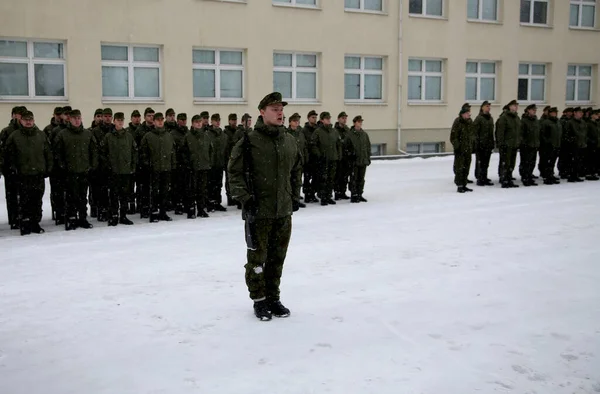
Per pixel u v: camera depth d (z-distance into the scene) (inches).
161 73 724.7
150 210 411.8
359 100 875.4
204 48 751.7
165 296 235.5
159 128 408.2
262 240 205.5
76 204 386.3
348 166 510.3
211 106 752.3
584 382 159.2
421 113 921.5
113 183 395.9
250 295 208.4
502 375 163.0
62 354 179.3
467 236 347.6
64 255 308.3
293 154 209.2
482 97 993.5
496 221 395.5
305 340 188.5
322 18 821.2
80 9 661.3
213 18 741.9
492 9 984.3
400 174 695.7
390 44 880.9
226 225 397.7
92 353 179.6
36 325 204.1
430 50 919.0
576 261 285.7
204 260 295.4
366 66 879.7
